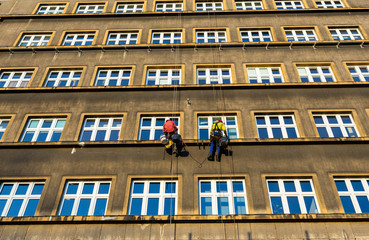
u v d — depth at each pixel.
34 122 15.30
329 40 18.33
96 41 19.22
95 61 17.78
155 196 12.57
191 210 11.91
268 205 11.97
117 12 21.72
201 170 12.96
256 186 12.43
